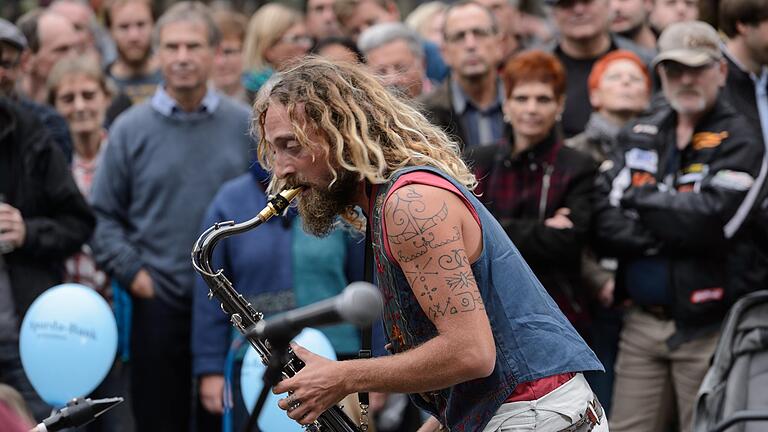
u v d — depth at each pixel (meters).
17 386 14.02
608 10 16.86
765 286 13.18
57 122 15.98
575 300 13.63
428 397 8.99
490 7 18.92
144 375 15.30
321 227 8.51
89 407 8.34
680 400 13.62
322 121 8.10
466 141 15.59
